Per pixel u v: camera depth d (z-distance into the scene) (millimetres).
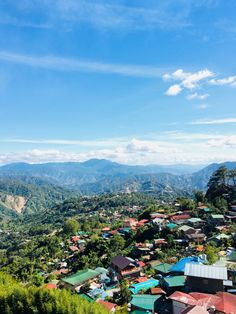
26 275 95125
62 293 36062
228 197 124375
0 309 35906
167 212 131250
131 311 47125
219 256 66938
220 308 39188
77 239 139625
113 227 144000
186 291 48125
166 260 72375
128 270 69500
